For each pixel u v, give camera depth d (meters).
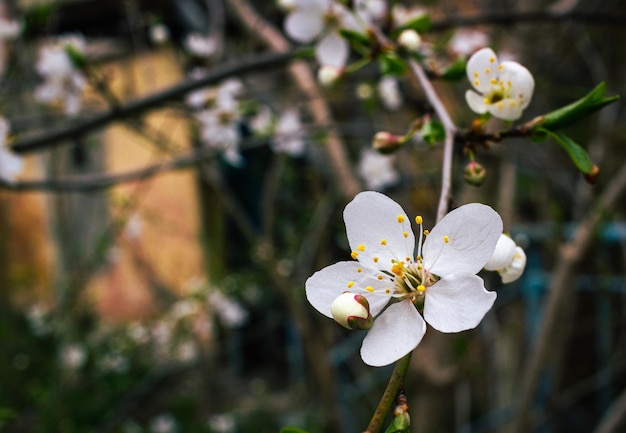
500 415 3.38
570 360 4.27
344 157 2.97
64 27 4.02
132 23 3.62
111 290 6.47
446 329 0.86
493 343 3.51
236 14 2.90
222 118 2.65
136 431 4.98
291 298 3.21
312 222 3.78
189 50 2.71
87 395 5.27
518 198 3.96
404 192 3.71
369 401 4.02
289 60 2.05
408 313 0.89
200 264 6.35
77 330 5.44
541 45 3.40
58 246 5.98
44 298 6.14
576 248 2.34
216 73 2.10
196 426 5.16
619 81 4.45
